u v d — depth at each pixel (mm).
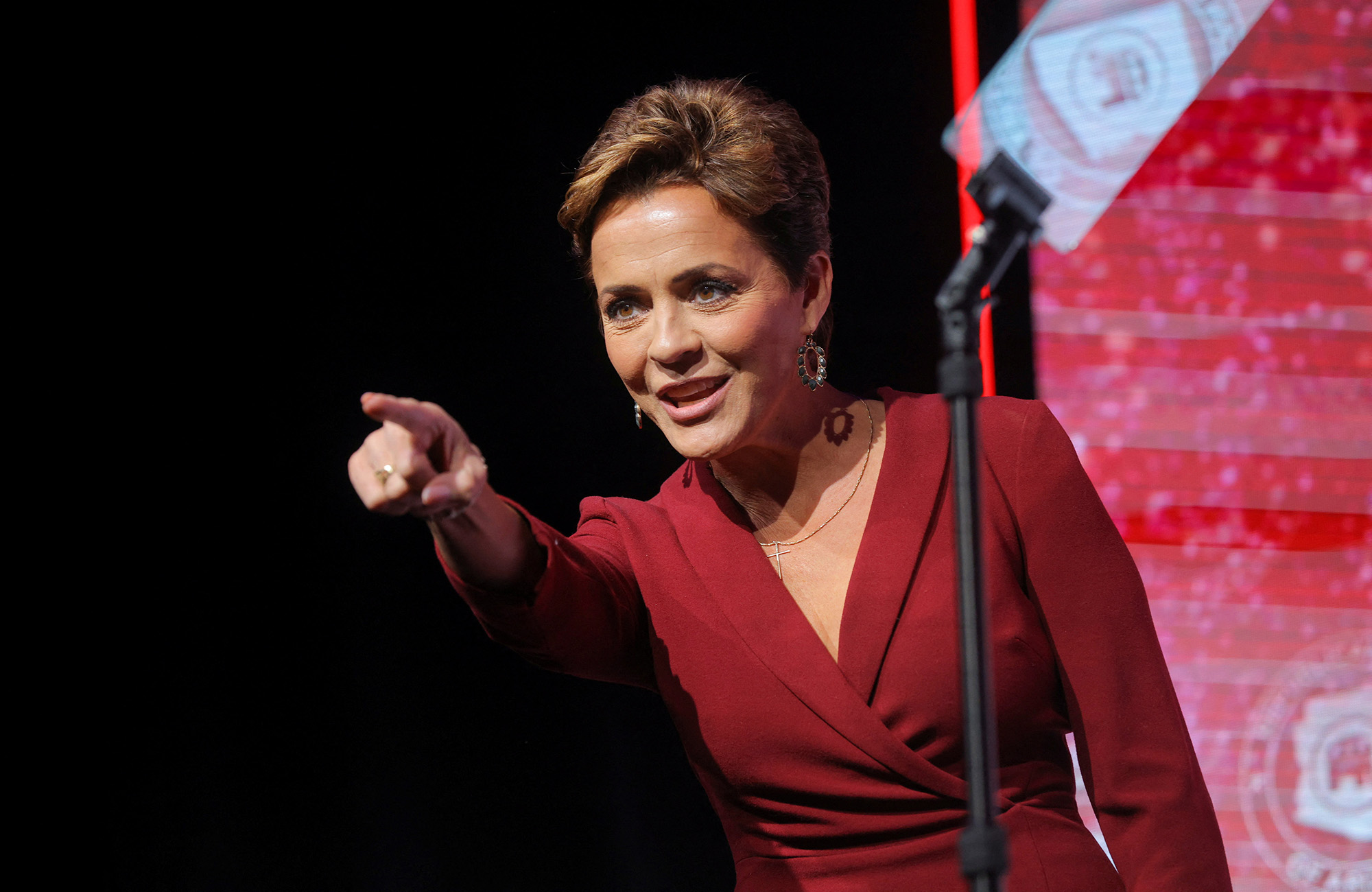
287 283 12719
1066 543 4453
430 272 12664
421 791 12555
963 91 11773
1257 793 12148
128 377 12703
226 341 12742
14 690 12430
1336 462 12281
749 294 4375
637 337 4453
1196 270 12492
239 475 12820
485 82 12555
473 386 12562
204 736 12562
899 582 4449
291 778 12547
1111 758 4340
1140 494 12406
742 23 12148
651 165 4398
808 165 4621
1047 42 11727
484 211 12609
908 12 11914
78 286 12625
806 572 4742
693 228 4320
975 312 3256
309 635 12750
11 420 12578
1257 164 12508
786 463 4789
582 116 12406
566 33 12430
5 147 12406
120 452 12734
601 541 4961
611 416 12547
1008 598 4430
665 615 4723
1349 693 12203
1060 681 4562
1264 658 12281
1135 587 4500
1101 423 12406
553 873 12375
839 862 4383
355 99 12609
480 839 12469
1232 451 12438
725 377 4406
